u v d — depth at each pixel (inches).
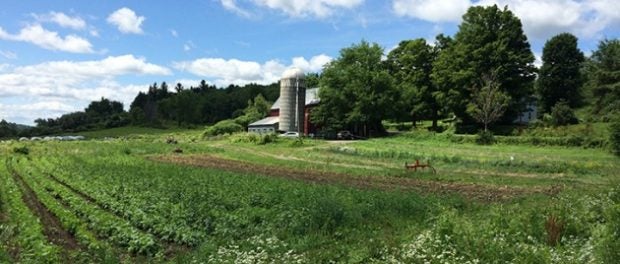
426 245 510.6
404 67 3784.5
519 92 3139.8
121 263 579.8
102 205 936.3
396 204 820.0
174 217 751.1
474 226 603.8
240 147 2979.8
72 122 7760.8
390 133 3553.2
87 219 806.5
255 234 665.6
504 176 1507.1
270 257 511.5
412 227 665.0
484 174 1558.8
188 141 3897.6
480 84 3107.8
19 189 1200.8
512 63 3147.1
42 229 725.3
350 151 2309.3
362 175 1547.7
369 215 757.3
